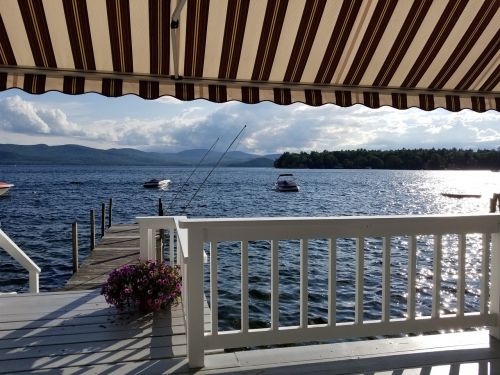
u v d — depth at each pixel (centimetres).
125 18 240
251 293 654
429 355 255
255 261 882
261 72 282
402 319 264
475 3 254
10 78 259
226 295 647
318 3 245
